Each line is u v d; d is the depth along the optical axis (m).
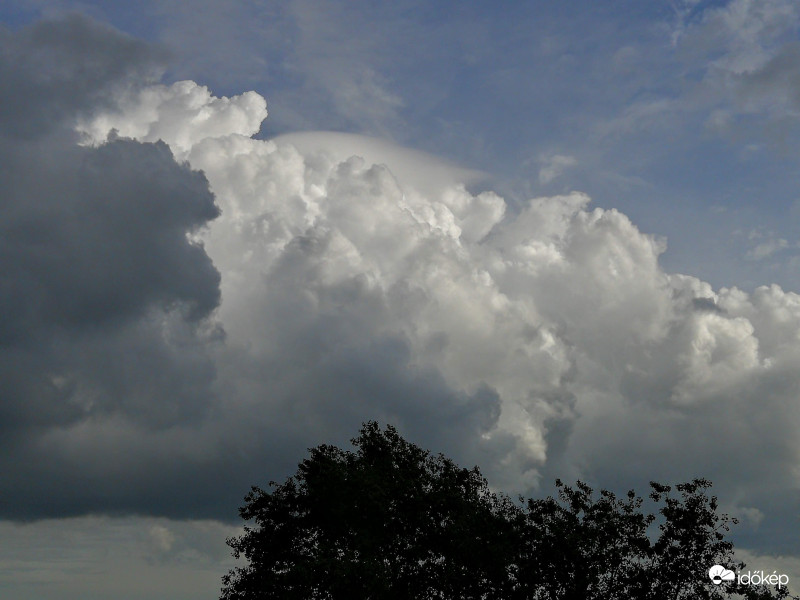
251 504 67.38
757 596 57.41
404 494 62.16
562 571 59.12
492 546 59.06
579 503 62.25
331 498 64.00
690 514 59.47
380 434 67.94
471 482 65.50
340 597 56.59
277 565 65.25
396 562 60.00
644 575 58.38
